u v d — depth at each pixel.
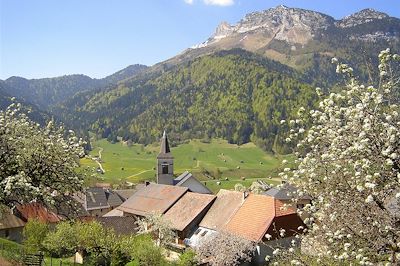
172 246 45.97
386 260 10.70
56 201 18.23
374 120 10.21
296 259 12.80
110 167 162.12
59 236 38.91
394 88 10.41
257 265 37.72
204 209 51.16
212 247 38.03
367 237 10.74
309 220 12.73
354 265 11.37
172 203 57.38
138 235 48.09
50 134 18.50
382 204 10.57
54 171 17.86
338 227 11.34
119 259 38.72
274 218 39.66
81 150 18.67
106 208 95.88
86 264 39.09
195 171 150.75
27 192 15.95
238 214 44.09
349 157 10.99
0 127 17.22
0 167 16.73
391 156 9.63
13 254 29.38
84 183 18.81
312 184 12.12
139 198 66.75
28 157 17.31
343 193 11.34
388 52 10.44
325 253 11.95
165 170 83.56
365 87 10.88
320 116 11.77
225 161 173.38
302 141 12.30
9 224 48.47
